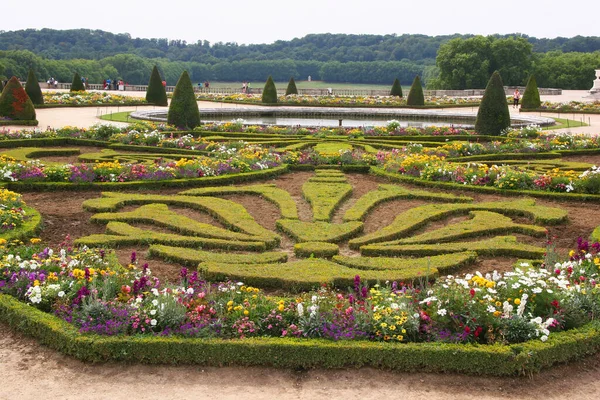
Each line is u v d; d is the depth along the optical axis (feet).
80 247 34.01
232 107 133.59
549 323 23.48
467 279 26.09
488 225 39.45
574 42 395.14
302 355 22.66
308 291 29.17
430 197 48.60
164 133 85.30
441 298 24.49
